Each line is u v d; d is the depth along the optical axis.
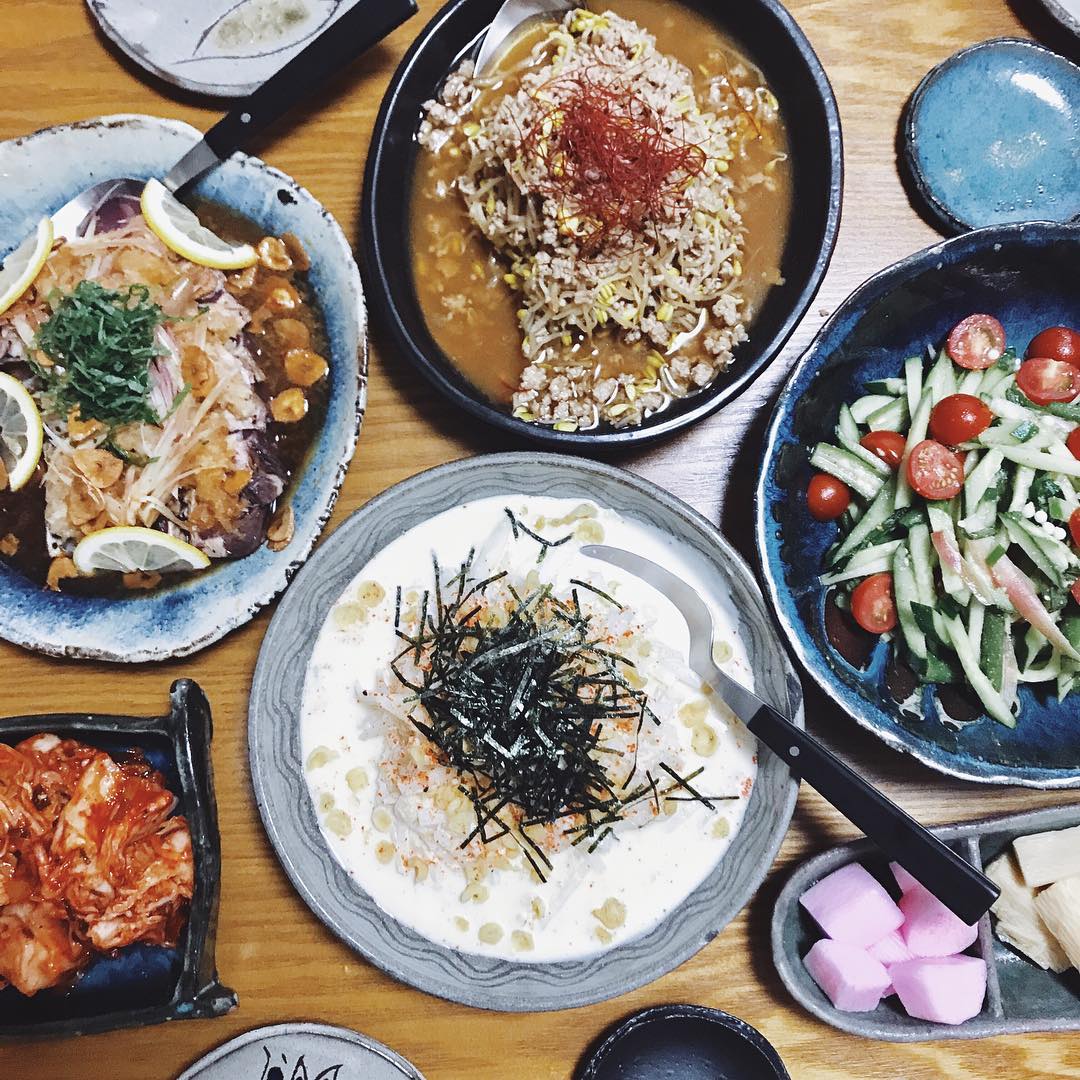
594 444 0.53
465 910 0.55
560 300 0.56
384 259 0.54
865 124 0.59
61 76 0.58
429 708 0.53
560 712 0.53
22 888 0.54
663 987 0.58
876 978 0.54
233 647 0.57
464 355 0.57
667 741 0.55
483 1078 0.57
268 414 0.57
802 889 0.56
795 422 0.54
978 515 0.55
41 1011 0.55
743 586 0.53
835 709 0.57
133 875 0.54
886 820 0.50
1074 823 0.55
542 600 0.54
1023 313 0.57
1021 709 0.56
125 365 0.54
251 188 0.56
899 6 0.59
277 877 0.57
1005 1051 0.59
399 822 0.55
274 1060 0.56
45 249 0.55
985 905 0.49
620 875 0.55
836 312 0.52
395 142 0.55
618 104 0.55
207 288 0.56
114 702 0.57
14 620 0.55
